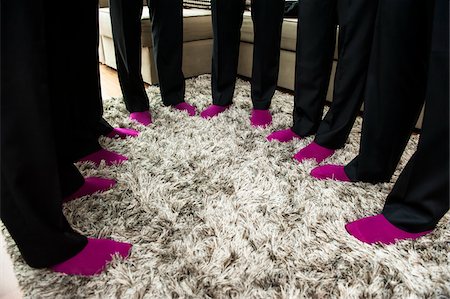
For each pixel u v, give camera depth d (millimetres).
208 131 1283
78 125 974
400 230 715
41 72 501
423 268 640
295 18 1646
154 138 1219
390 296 587
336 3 930
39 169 523
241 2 1281
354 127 1330
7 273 637
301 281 616
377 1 795
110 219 782
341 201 855
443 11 540
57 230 588
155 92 1736
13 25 453
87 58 910
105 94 1785
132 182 934
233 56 1386
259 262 659
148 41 1771
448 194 616
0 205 512
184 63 1928
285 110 1516
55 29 728
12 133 480
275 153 1109
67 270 622
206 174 982
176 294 591
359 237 723
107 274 626
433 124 598
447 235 724
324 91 1106
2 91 460
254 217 792
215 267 646
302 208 829
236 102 1600
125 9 1148
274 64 1312
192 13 1903
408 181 681
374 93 807
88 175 963
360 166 907
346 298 582
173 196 875
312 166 1026
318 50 1007
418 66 739
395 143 856
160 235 732
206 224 765
